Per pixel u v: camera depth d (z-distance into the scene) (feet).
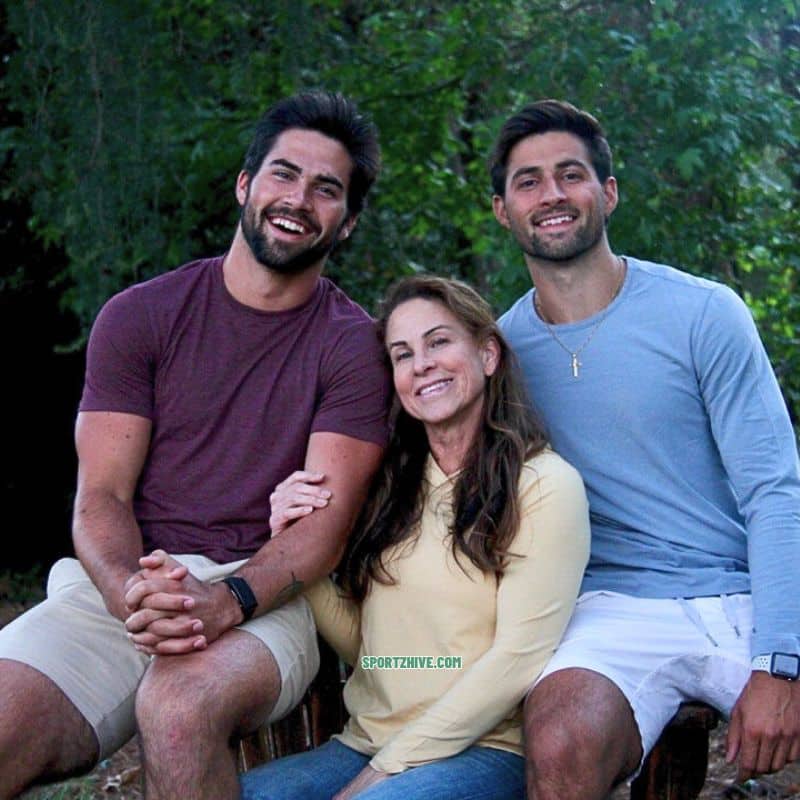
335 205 18.31
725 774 24.98
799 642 16.30
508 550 16.20
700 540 17.70
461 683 15.85
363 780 15.74
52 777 16.26
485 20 37.55
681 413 17.78
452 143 43.60
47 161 38.70
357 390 17.72
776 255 38.22
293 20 38.55
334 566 17.19
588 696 15.34
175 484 18.03
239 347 18.10
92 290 39.55
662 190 34.50
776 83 37.35
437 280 17.39
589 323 18.28
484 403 17.11
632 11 36.37
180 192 41.14
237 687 15.31
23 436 47.11
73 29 36.60
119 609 16.39
